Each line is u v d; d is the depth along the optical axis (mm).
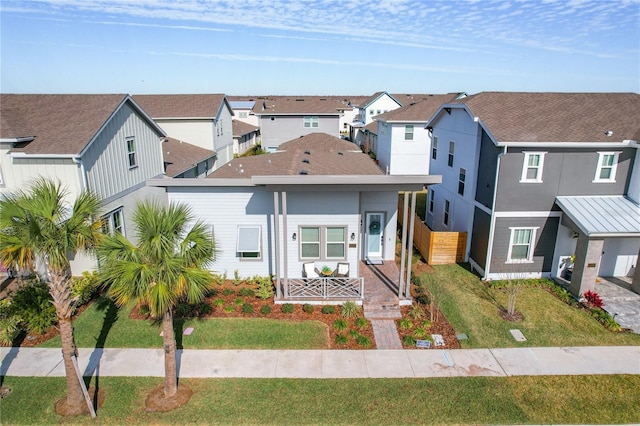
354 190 13578
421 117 33062
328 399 9727
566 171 15312
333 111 43531
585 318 13500
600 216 14562
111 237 8766
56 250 8148
